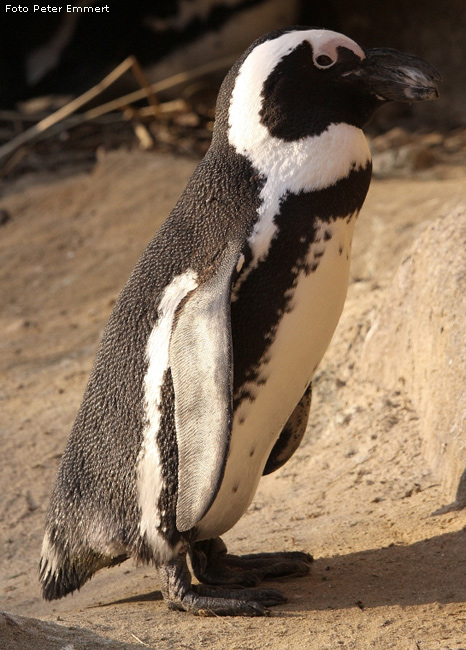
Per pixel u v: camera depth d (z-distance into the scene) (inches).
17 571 405.4
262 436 284.8
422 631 240.7
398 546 312.3
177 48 1301.7
